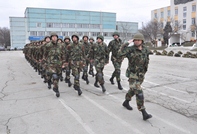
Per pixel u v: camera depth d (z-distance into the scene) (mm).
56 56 5691
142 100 4004
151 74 9617
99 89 6672
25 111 4594
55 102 5258
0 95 5992
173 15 59875
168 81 7863
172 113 4438
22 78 9023
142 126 3779
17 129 3686
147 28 53938
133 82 4062
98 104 5074
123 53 4043
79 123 3922
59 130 3629
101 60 6191
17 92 6355
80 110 4637
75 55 5961
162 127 3732
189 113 4434
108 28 64625
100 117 4223
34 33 56594
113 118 4164
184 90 6430
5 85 7461
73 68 5934
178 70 10891
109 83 7578
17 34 58125
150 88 6746
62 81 8164
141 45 4055
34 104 5094
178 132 3531
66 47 6117
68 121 4020
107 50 6250
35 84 7629
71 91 6457
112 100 5418
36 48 10188
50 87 6840
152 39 55750
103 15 63625
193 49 34438
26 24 58344
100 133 3500
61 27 59062
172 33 52906
